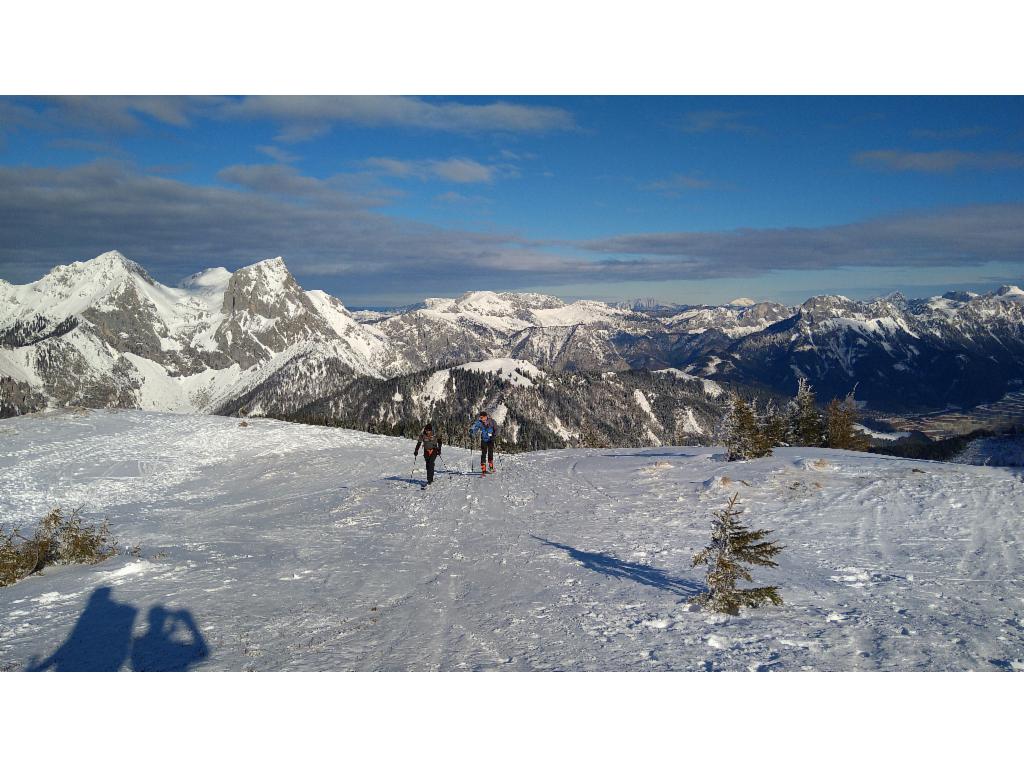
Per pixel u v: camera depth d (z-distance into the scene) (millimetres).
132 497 27953
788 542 13367
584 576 11438
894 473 18125
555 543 14188
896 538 13242
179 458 36219
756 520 15281
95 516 23359
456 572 12367
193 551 15188
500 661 7660
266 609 10016
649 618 8945
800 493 17328
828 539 13453
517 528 16062
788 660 7352
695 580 10914
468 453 36375
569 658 7629
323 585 11594
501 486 22312
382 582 11781
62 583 11664
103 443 38750
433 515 18641
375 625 9172
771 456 23078
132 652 8078
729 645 7867
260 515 21688
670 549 13117
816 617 8828
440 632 8797
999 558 11586
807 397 34469
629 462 25938
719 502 17281
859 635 8086
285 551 15055
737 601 9070
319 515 20484
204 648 8219
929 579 10570
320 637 8664
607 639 8219
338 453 37219
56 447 37250
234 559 14070
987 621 8516
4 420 44781
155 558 14023
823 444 33562
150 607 10062
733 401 23891
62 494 28234
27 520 23344
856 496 16578
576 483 22000
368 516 19438
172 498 27312
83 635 8727
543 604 9875
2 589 11602
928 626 8359
